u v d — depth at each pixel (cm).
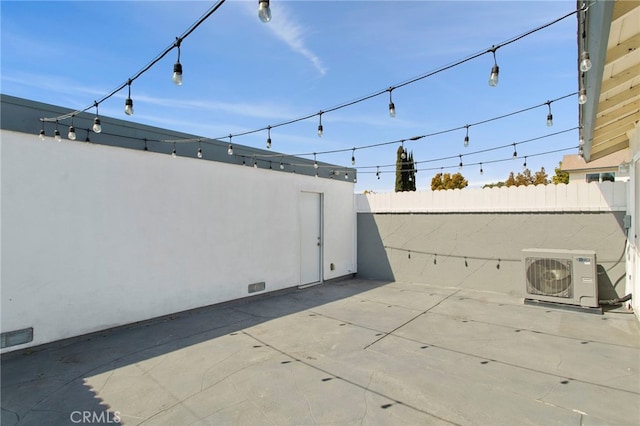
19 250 381
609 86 284
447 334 432
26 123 386
